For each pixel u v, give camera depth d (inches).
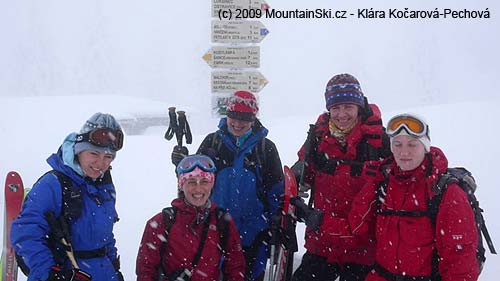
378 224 136.7
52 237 132.3
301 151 176.6
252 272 181.5
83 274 126.4
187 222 146.2
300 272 172.1
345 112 159.5
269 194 181.2
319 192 167.0
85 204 134.4
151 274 145.7
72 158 132.7
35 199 130.3
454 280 123.9
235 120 175.3
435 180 127.9
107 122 135.6
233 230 152.6
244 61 271.1
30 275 127.7
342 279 166.2
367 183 142.3
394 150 131.3
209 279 147.5
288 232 164.4
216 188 178.4
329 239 163.8
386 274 134.3
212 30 271.1
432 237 128.7
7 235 166.2
